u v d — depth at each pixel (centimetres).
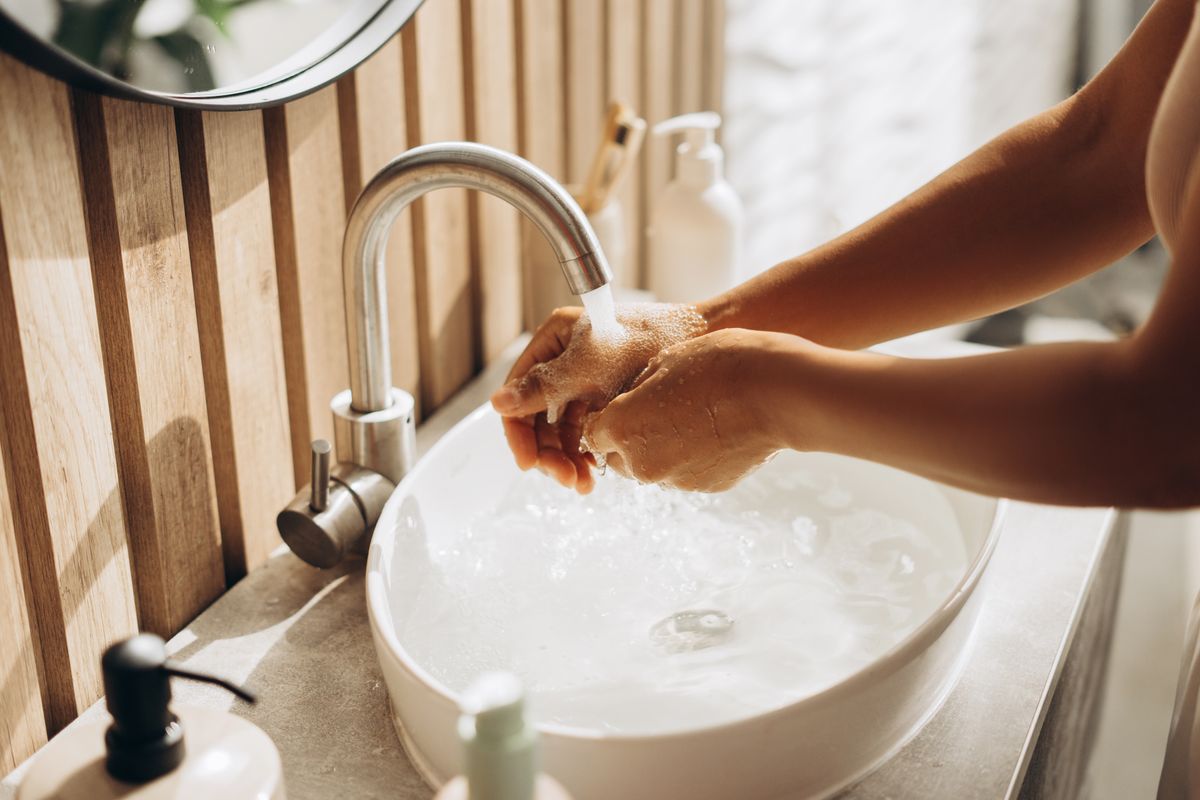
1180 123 53
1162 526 173
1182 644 160
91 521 69
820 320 77
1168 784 74
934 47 192
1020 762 66
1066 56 209
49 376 64
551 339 83
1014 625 79
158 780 50
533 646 75
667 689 70
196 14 70
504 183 71
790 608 79
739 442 62
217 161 76
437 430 106
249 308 81
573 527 90
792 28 174
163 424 75
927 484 87
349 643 77
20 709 66
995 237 73
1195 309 43
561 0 122
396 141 98
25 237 62
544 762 57
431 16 99
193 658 75
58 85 62
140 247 70
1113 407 45
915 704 67
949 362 51
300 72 80
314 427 92
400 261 102
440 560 83
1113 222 72
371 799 64
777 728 57
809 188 192
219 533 82
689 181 120
